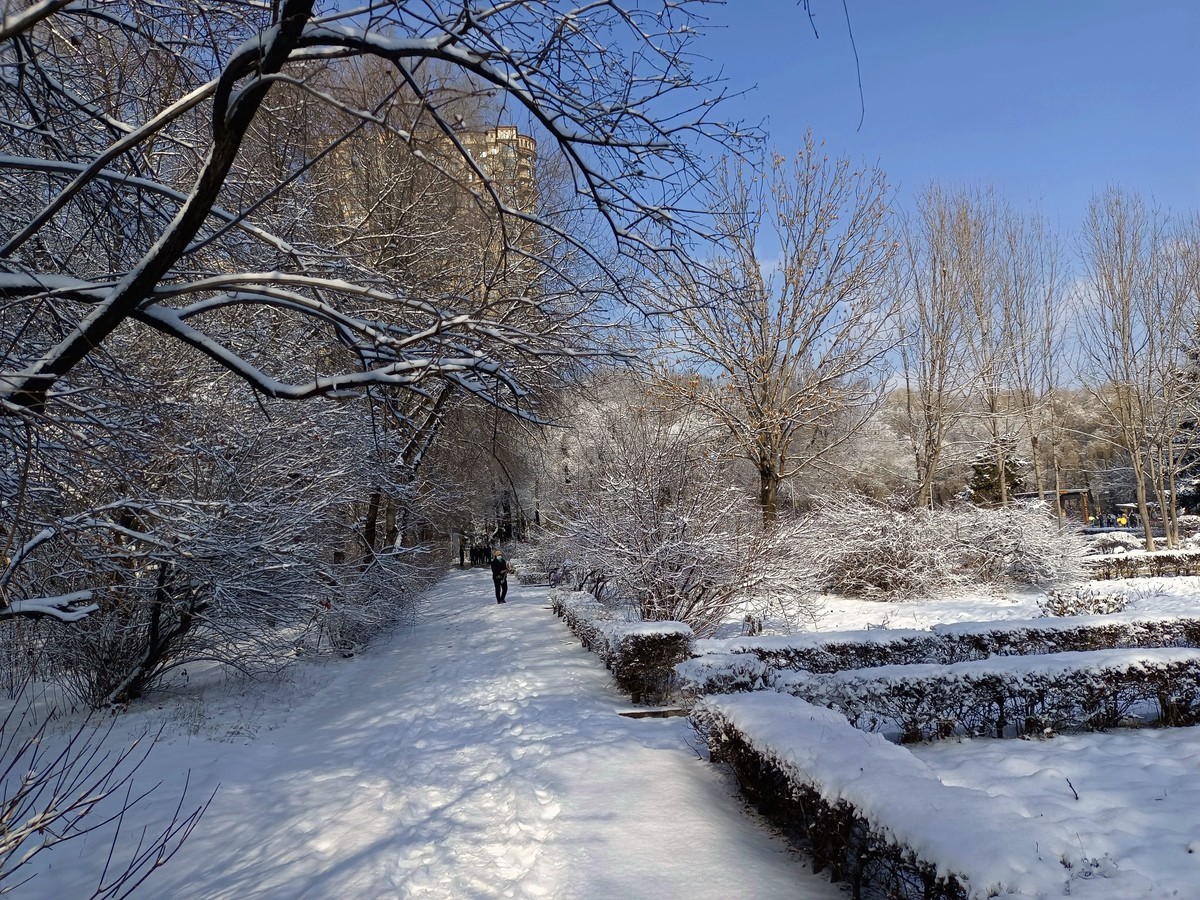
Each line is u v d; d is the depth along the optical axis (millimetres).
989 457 36094
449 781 7250
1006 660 8078
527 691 10969
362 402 12703
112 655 10539
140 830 6312
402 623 19469
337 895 5023
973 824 3594
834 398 22328
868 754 4781
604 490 14508
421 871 5297
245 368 5332
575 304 6738
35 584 8500
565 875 4777
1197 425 31328
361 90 6598
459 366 5410
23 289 5039
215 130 4645
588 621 13586
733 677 7934
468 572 42812
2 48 5836
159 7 5840
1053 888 3115
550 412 7172
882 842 3963
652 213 5512
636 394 16578
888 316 22906
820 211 21656
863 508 22328
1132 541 31969
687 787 6328
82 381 6742
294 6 4305
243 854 5859
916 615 17688
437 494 21188
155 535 9539
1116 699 7918
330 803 6867
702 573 12867
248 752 8617
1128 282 29312
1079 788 5887
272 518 11016
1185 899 2996
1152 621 10102
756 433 20859
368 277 7270
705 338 20859
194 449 8797
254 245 7160
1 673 10945
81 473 6848
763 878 4617
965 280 29328
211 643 11375
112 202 6562
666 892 4473
